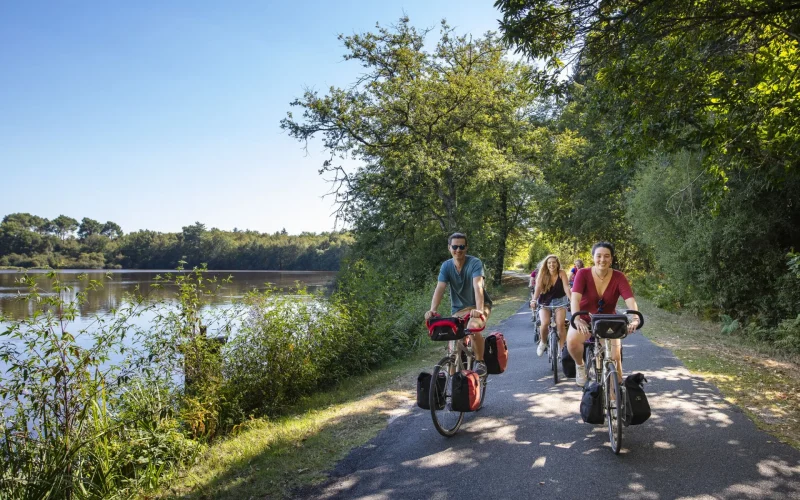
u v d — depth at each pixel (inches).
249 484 169.9
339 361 378.0
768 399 238.8
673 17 272.5
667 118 330.6
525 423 214.1
